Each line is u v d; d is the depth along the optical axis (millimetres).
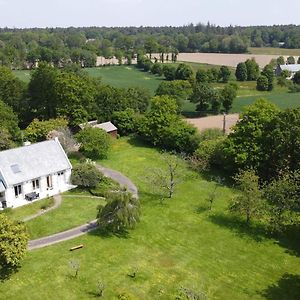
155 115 99062
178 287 47094
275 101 162250
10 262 47312
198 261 53000
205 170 83188
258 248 56562
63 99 104125
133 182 77312
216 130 97062
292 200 59344
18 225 49875
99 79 142750
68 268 49500
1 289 45469
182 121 99312
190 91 146875
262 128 76938
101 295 44844
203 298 43875
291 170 73188
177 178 78188
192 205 68688
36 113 113750
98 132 90062
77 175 72812
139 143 101750
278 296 46656
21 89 116812
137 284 47375
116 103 112125
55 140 75562
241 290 47594
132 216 58250
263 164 75938
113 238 57312
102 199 69562
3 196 66750
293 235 60062
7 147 87562
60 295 44750
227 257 54219
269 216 63406
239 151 76250
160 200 70000
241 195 64875
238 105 154625
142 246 55875
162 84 148375
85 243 55531
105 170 83000
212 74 199125
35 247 54188
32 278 47469
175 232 60000
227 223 63031
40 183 70375
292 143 72625
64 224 60531
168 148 97562
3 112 96938
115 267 50469
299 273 51000
